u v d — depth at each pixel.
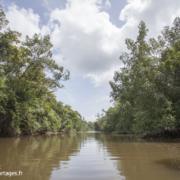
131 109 26.42
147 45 16.58
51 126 34.16
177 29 13.93
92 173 3.67
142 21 17.02
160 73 13.41
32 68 19.97
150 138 15.00
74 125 71.06
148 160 5.00
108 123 52.25
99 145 9.73
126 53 19.44
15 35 14.71
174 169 3.96
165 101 12.73
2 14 13.23
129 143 10.73
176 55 13.30
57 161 4.95
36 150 7.37
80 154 6.29
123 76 22.42
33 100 19.77
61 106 51.78
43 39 18.97
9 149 7.64
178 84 13.86
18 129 19.22
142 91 15.12
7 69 18.05
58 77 21.66
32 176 3.44
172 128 12.31
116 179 3.25
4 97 15.42
